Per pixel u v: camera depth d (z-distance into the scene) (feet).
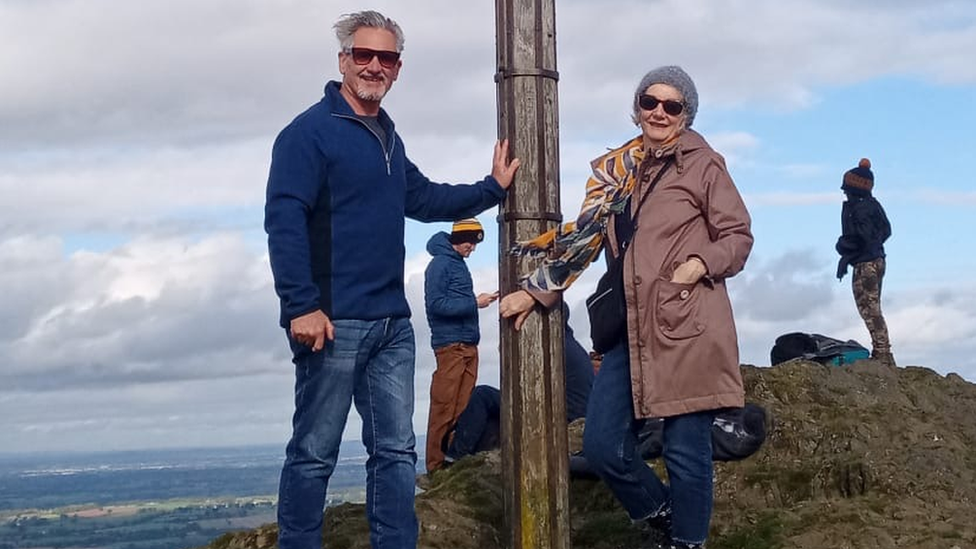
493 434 27.61
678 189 15.33
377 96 15.12
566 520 16.22
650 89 15.30
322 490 15.25
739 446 17.44
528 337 16.08
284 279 14.52
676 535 15.57
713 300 15.17
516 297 15.97
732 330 15.25
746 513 19.53
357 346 14.98
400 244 15.38
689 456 15.37
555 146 16.55
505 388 16.47
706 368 15.08
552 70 16.53
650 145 15.56
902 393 28.40
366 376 15.39
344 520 19.83
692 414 15.34
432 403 27.66
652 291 15.14
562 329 16.31
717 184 15.28
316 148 14.78
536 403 16.08
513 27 16.42
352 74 15.08
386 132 15.43
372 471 15.47
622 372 15.67
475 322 27.89
